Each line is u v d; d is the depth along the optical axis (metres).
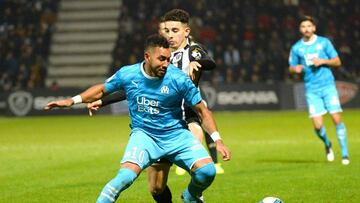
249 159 18.19
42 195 12.94
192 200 9.73
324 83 16.97
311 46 17.11
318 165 16.53
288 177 14.59
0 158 19.53
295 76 44.59
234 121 33.59
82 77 50.97
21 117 41.81
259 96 41.22
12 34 49.41
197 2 49.19
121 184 8.95
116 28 52.62
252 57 45.31
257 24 47.75
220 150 9.03
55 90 41.75
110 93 9.75
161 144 9.55
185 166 9.49
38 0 51.47
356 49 46.62
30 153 20.84
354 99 41.09
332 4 48.66
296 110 41.09
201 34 47.16
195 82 11.41
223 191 13.00
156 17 48.66
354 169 15.62
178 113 9.62
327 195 12.30
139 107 9.51
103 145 23.06
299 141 23.05
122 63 46.62
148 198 12.46
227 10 48.59
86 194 12.98
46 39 49.97
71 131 29.58
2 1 50.94
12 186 14.15
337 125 16.80
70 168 16.98
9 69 46.81
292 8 48.25
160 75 9.15
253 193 12.72
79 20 53.19
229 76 44.50
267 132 26.95
